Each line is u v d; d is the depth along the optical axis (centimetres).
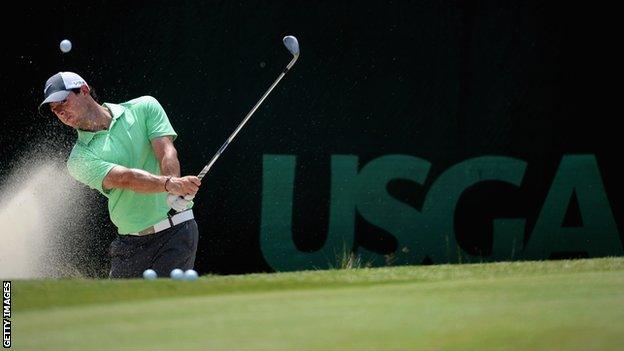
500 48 2753
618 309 1192
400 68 2712
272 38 2662
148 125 1902
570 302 1237
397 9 2708
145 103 1917
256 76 2658
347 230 2691
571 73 2773
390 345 1019
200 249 2638
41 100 2569
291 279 1410
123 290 1268
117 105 1902
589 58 2759
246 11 2652
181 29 2630
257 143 2661
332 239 2686
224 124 2647
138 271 1903
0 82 2550
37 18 2570
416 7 2714
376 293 1297
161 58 2623
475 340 1044
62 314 1134
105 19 2600
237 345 1005
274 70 2667
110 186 1822
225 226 2647
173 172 1861
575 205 2770
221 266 2644
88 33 2592
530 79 2764
